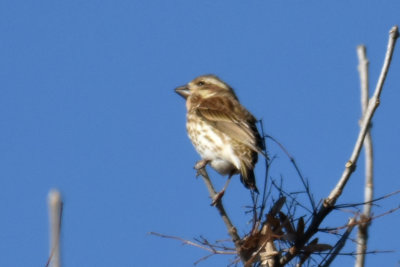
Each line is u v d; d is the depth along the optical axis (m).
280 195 10.30
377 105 10.29
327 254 10.17
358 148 10.23
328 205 10.14
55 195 7.26
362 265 10.25
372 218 9.97
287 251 10.27
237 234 10.30
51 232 7.19
